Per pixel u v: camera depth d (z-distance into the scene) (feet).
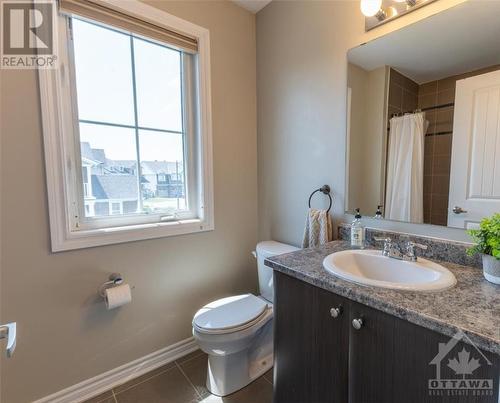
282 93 5.92
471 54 3.35
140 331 5.12
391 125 4.17
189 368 5.29
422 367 2.31
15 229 3.84
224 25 5.88
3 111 3.67
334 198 5.03
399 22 3.97
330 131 5.00
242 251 6.63
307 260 3.73
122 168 4.96
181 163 5.75
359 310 2.75
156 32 4.93
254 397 4.56
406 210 4.06
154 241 5.21
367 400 2.75
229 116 6.15
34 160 3.91
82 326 4.48
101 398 4.54
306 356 3.38
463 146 3.47
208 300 6.08
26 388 4.05
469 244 3.40
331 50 4.87
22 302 3.95
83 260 4.42
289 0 5.57
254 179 6.76
